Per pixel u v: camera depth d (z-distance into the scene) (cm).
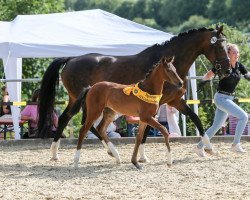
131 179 1218
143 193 1088
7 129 1994
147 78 1320
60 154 1567
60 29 1906
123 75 1468
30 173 1297
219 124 1480
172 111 1820
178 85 1289
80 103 1373
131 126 1886
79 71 1512
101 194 1082
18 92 1902
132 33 1931
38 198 1054
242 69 1481
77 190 1120
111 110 1432
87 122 1355
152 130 1900
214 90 2170
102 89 1349
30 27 1897
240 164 1367
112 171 1310
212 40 1425
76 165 1346
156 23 7569
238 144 1491
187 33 1446
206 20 7044
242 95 2234
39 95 1576
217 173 1266
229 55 1450
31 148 1686
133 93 1320
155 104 1316
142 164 1391
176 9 7338
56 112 1903
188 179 1210
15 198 1055
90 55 1525
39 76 2630
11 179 1229
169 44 1449
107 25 1956
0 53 1800
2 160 1481
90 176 1255
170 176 1243
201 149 1480
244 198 1039
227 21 6738
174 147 1666
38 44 1809
